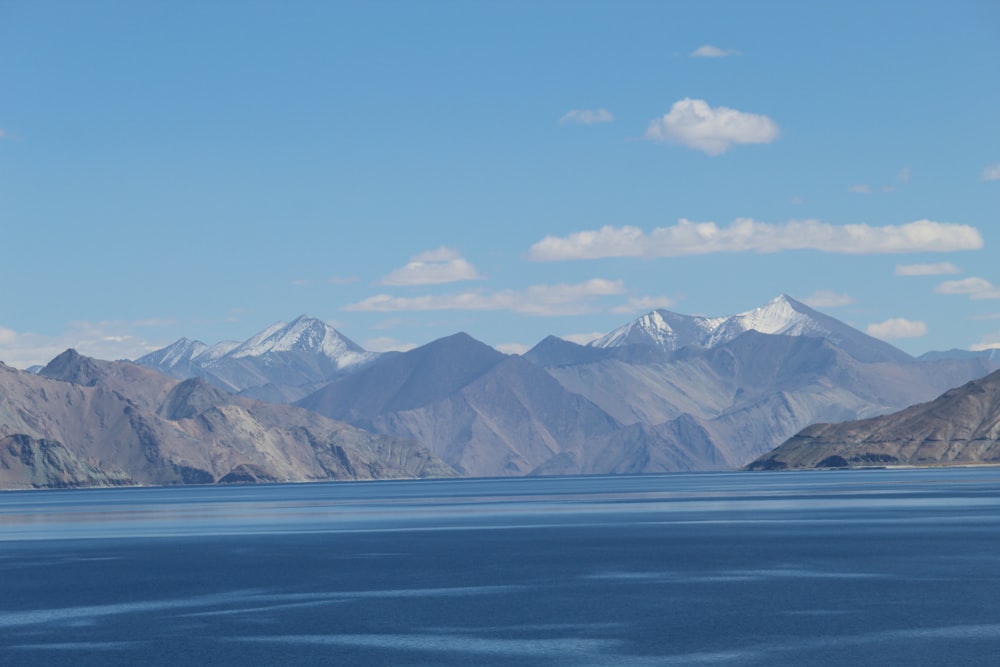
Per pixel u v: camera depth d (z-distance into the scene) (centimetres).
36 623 10362
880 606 10519
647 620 10031
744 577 12788
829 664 8219
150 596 11981
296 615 10550
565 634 9444
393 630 9712
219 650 9000
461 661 8512
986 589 11494
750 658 8462
